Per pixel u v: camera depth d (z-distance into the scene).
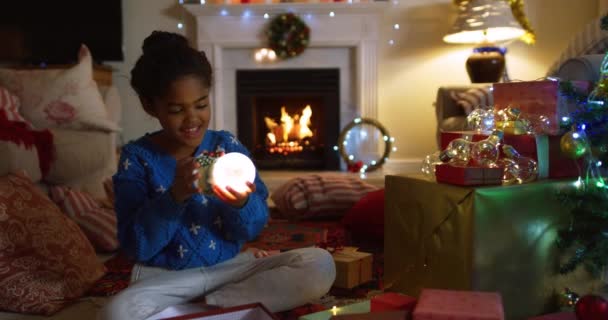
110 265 2.03
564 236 1.39
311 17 4.40
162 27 4.49
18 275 1.58
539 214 1.36
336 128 4.56
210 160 1.17
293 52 4.38
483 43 4.35
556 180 1.42
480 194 1.27
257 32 4.41
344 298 1.63
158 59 1.22
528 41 4.34
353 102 4.54
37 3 4.18
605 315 0.98
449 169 1.35
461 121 3.23
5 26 4.16
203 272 1.36
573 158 1.40
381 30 4.50
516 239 1.33
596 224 1.38
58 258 1.68
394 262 1.55
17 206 1.70
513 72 4.50
